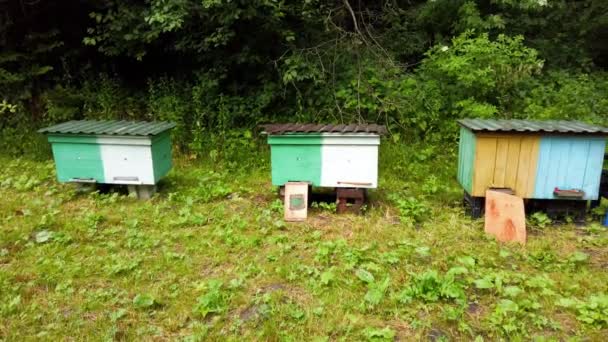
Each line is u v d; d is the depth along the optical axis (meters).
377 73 7.11
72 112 7.16
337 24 7.93
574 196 3.97
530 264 3.39
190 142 6.77
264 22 6.53
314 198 4.87
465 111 6.44
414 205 4.39
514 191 4.07
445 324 2.67
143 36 6.51
